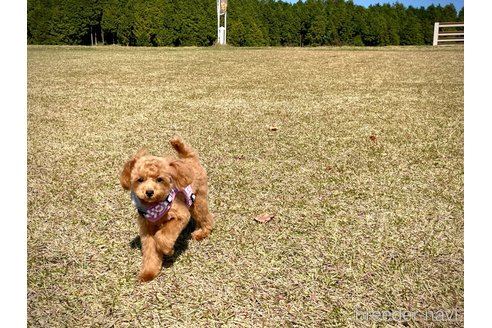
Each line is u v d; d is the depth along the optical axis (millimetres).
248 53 7711
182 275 1065
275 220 1346
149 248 1059
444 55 6664
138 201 1016
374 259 1130
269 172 1748
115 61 6059
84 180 1661
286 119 2623
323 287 1019
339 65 5496
